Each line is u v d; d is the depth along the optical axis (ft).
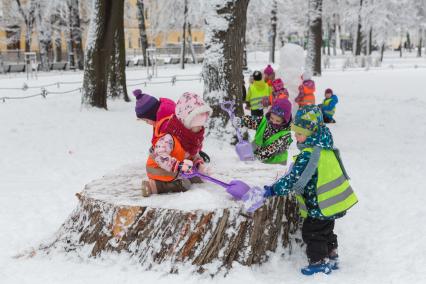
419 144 31.99
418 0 144.46
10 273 12.91
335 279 12.59
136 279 12.03
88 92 45.57
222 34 30.35
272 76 38.86
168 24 122.31
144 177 15.80
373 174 24.26
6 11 114.83
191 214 12.30
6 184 22.35
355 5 138.21
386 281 12.48
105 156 27.89
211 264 12.31
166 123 13.44
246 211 12.56
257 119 17.95
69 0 112.78
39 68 113.09
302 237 13.46
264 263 13.25
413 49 285.84
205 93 30.94
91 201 13.58
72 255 13.62
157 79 83.71
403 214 18.01
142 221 12.72
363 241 15.57
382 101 54.85
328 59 124.06
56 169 25.04
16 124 37.83
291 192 14.15
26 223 17.37
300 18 155.02
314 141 12.50
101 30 44.62
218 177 15.16
